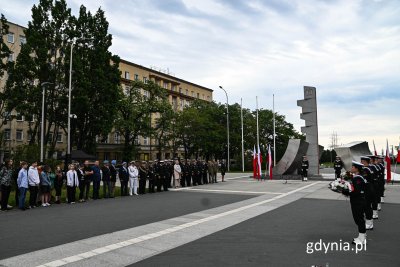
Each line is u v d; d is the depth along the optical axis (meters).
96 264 6.67
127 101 50.38
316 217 11.84
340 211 13.23
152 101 53.22
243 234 9.16
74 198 17.33
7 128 52.28
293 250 7.52
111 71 41.53
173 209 14.10
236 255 7.14
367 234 9.14
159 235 9.17
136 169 21.28
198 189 23.88
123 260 6.91
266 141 73.19
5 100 37.03
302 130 35.88
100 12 41.78
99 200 18.16
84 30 40.81
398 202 16.19
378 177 12.32
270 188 23.94
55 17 39.22
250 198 17.94
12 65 36.41
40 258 7.09
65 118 39.69
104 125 39.56
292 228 9.93
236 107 68.81
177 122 60.91
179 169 25.67
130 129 49.28
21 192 14.82
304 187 24.47
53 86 37.84
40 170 16.25
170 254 7.30
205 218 11.80
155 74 75.06
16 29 55.28
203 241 8.44
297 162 35.03
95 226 10.50
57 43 39.44
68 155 30.58
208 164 30.27
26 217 12.42
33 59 36.75
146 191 22.98
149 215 12.58
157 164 22.88
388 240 8.46
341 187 9.02
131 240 8.62
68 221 11.44
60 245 8.16
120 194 20.98
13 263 6.76
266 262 6.64
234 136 64.69
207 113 67.38
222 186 26.25
